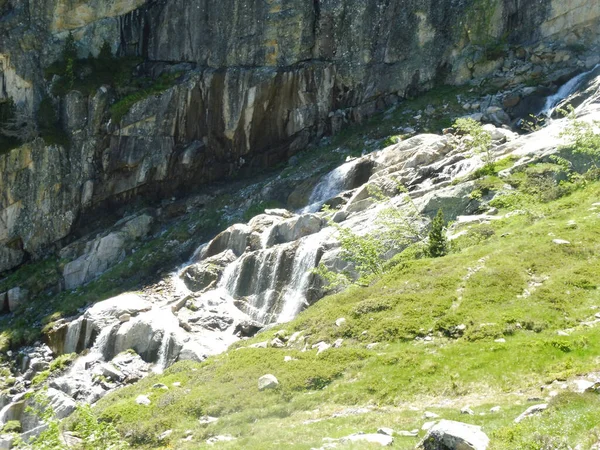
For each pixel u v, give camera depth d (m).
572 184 33.91
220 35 60.66
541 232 28.97
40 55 61.75
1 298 53.47
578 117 42.75
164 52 63.34
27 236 58.62
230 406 22.56
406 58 58.28
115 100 60.91
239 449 18.23
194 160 59.88
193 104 60.16
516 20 56.12
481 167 39.00
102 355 40.31
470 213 35.88
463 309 24.25
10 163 58.19
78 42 62.78
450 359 21.39
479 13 56.72
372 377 21.78
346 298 29.05
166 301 43.19
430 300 25.62
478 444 13.47
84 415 17.88
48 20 62.19
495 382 19.55
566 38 53.72
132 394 27.39
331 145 57.47
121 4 63.41
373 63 59.06
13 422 32.97
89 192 59.44
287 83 59.31
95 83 60.69
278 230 43.50
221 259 44.81
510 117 51.84
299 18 59.09
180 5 62.50
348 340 25.28
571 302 23.12
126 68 62.69
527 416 15.49
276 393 22.72
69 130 59.78
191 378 26.88
